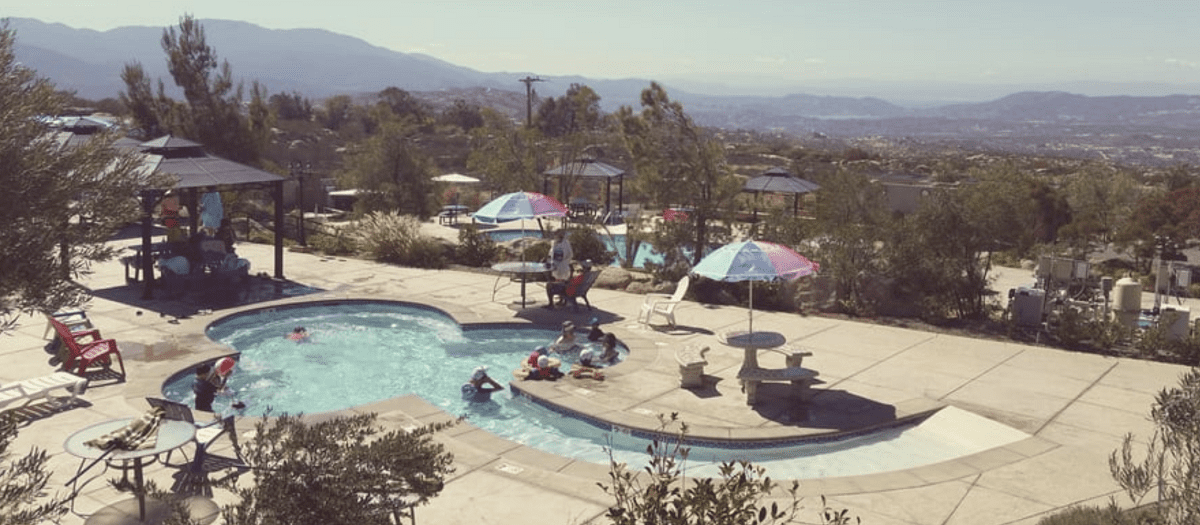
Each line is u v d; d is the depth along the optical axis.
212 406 12.59
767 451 10.96
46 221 5.46
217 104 37.94
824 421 11.63
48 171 5.41
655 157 24.75
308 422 11.11
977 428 11.48
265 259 24.62
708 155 23.66
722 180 23.59
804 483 9.51
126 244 25.27
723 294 19.83
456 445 10.60
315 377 14.31
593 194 56.25
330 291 20.36
